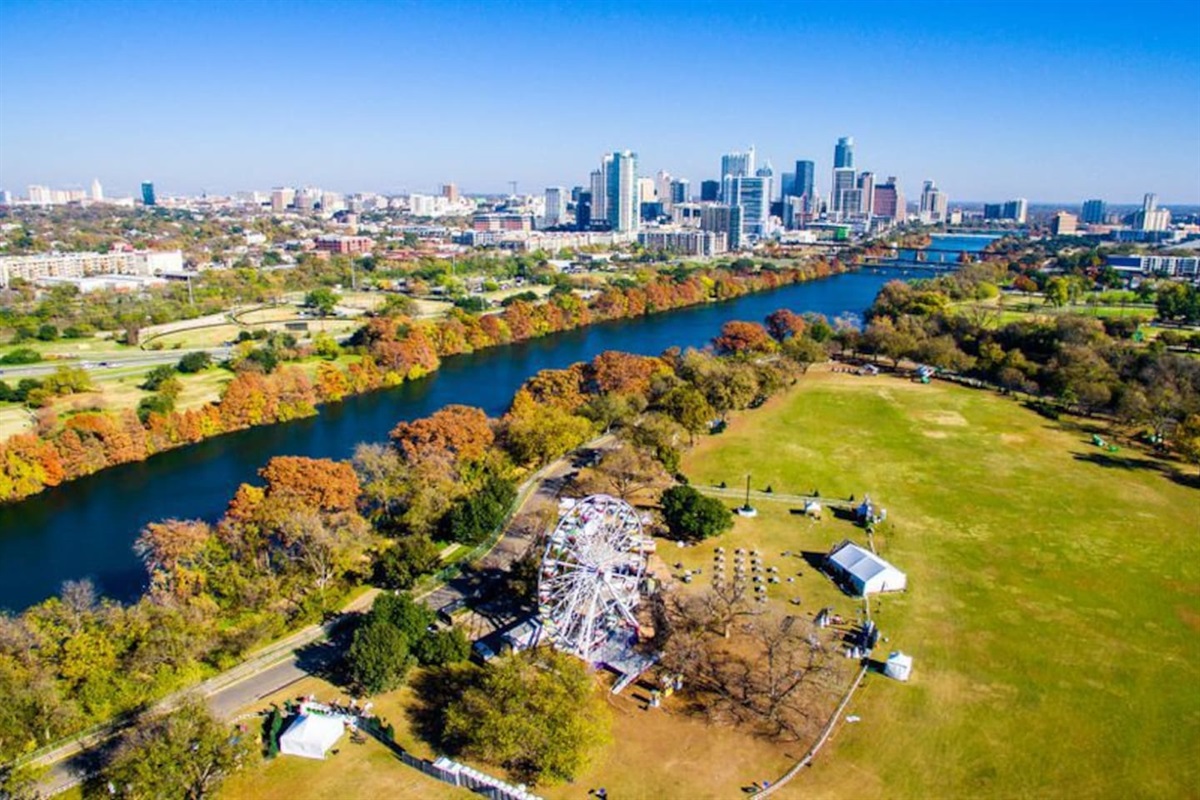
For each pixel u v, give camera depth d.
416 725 102.19
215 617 121.50
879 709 105.12
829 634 121.81
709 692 108.62
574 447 198.38
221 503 182.00
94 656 105.38
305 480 152.12
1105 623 126.00
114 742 97.81
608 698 107.44
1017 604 131.38
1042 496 176.00
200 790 86.44
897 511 168.12
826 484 183.12
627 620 119.31
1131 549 150.62
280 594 128.50
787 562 145.75
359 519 146.50
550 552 122.19
